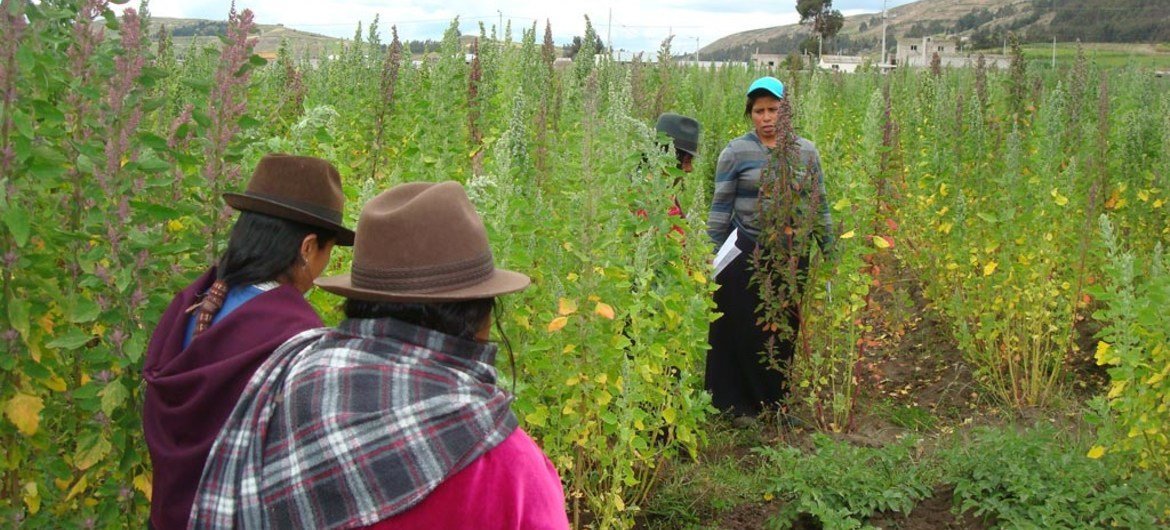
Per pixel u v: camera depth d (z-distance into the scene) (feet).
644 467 17.17
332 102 30.07
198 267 11.76
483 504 6.48
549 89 27.66
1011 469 15.97
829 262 20.33
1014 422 20.84
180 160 11.66
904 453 17.43
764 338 20.99
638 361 15.47
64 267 12.14
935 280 25.57
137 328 11.04
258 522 6.55
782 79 50.14
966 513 16.25
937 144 27.78
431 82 27.22
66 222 11.46
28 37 10.62
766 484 17.57
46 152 10.69
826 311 20.40
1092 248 21.99
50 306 11.47
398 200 7.16
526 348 14.20
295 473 6.48
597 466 16.87
